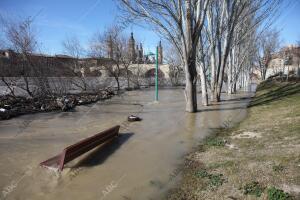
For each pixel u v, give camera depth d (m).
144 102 23.91
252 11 21.83
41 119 14.88
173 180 6.73
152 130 12.26
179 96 30.36
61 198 6.00
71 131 12.20
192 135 11.26
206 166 7.32
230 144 9.14
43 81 23.42
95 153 8.87
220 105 20.92
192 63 16.92
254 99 24.33
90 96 26.19
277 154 7.29
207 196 5.68
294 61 58.47
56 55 27.50
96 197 6.02
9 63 21.62
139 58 45.84
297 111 12.99
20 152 9.12
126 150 9.22
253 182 5.89
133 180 6.83
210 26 22.03
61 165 7.40
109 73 38.06
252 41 35.72
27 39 22.58
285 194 5.21
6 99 19.36
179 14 15.84
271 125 10.99
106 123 14.02
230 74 32.69
